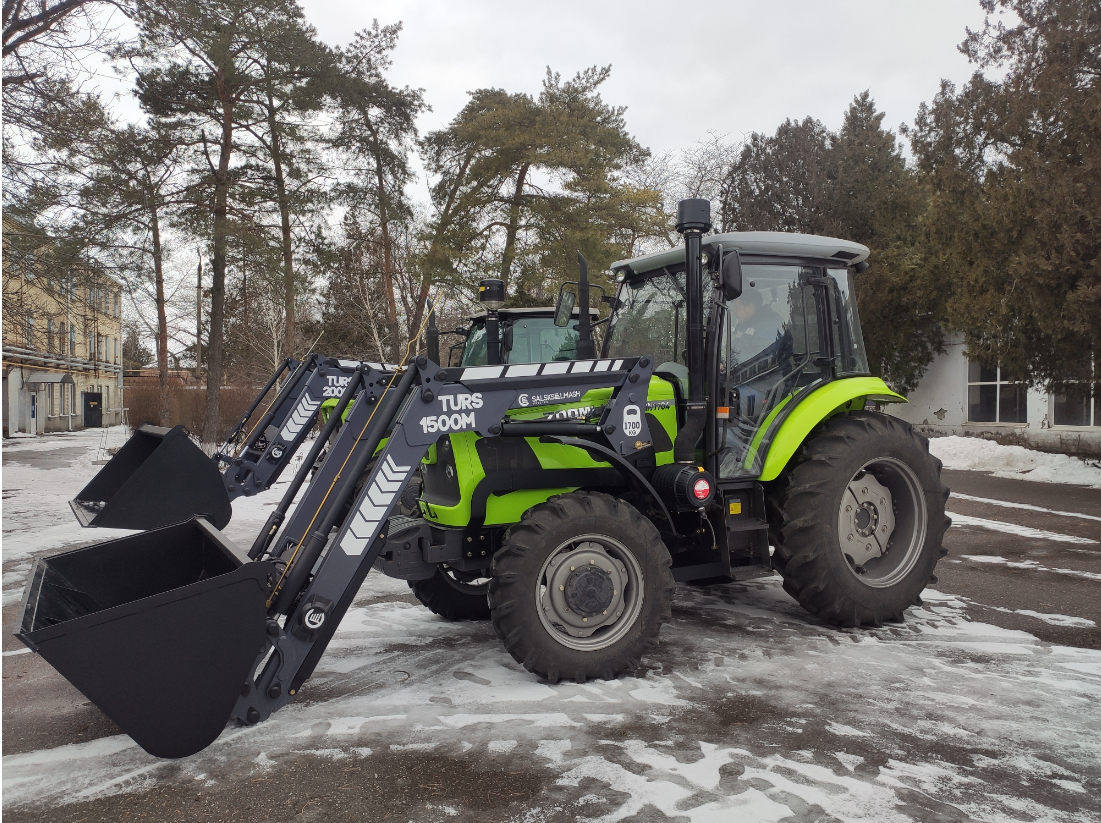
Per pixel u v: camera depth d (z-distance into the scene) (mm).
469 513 3635
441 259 17672
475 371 3381
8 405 26250
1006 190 10430
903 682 3312
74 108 10133
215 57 14445
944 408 16578
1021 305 10594
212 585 2574
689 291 3832
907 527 4309
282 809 2314
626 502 3711
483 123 17594
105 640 2428
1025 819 2199
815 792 2354
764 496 4055
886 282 15930
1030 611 4473
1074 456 12602
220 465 5117
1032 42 10812
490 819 2229
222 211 15539
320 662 3688
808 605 4133
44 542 6922
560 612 3373
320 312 26594
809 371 4332
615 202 18375
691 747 2682
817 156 18875
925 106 12930
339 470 3662
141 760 2680
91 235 11883
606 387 3682
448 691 3279
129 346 46781
